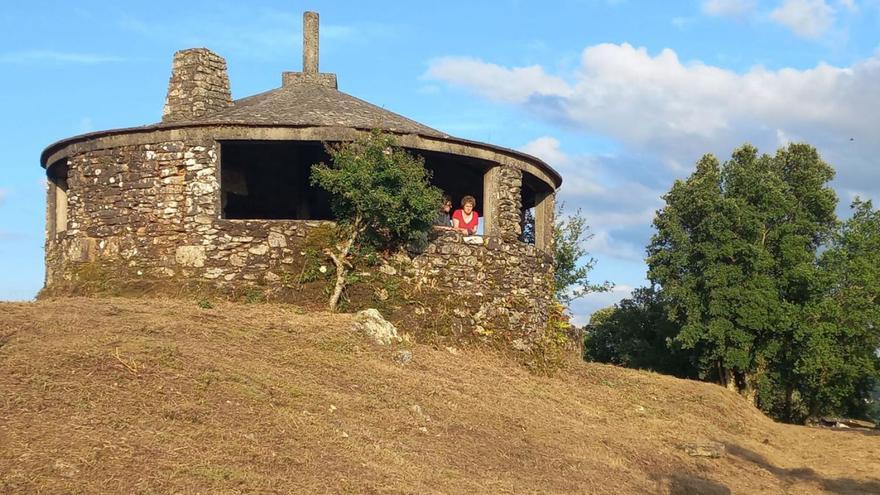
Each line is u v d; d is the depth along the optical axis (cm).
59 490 762
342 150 1791
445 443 1190
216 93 2100
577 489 1158
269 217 2289
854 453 2084
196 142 1820
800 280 3070
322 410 1148
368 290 1788
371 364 1454
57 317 1304
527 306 2039
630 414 1795
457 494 1001
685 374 3775
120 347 1136
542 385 1773
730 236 3086
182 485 820
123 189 1859
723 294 3081
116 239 1847
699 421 1972
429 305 1839
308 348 1437
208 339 1334
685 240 3228
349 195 1744
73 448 839
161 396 1013
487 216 2041
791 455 1947
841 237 3234
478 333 1900
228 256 1775
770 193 3112
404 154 1839
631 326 4012
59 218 2172
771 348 3092
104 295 1764
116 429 905
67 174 2084
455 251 1919
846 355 3111
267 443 979
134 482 804
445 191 2411
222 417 1007
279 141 1842
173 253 1791
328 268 1784
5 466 781
